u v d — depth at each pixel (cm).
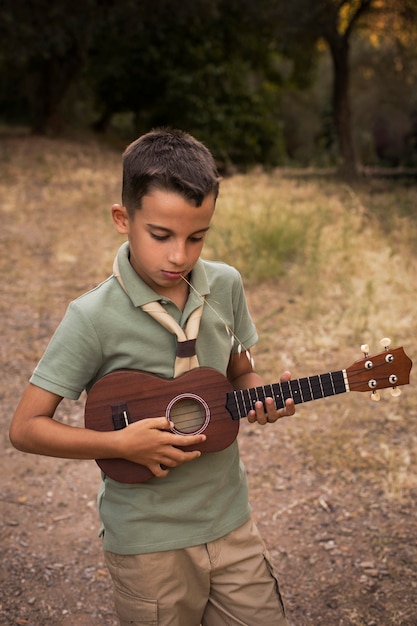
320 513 353
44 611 293
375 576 305
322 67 3341
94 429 184
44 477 393
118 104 2367
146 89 2292
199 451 185
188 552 188
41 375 180
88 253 804
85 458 180
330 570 312
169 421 181
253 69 2323
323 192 1249
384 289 648
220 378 189
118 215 181
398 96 2350
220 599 197
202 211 168
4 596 300
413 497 359
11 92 2531
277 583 202
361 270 704
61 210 1030
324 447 409
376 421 436
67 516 360
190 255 173
